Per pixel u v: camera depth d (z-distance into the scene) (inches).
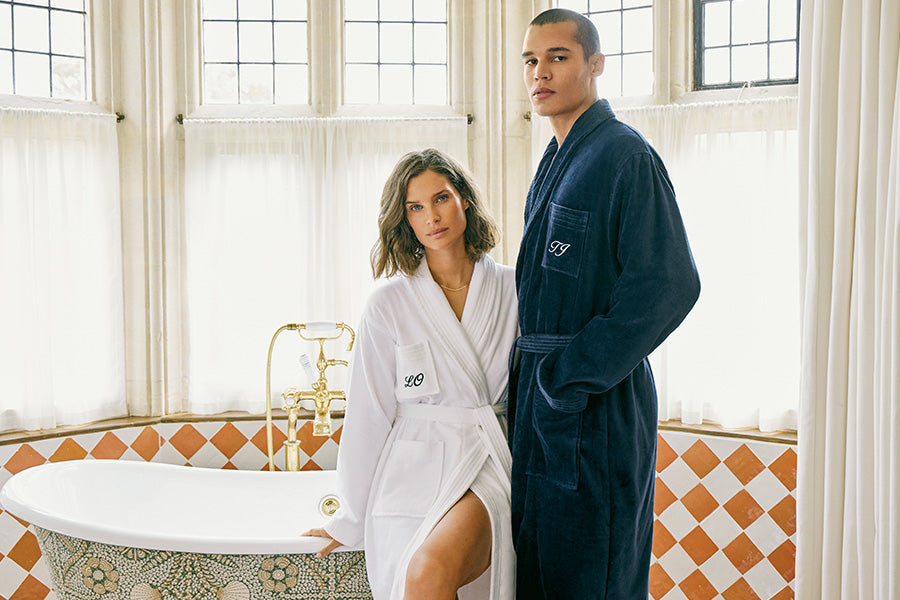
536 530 79.7
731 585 125.3
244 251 137.5
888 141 92.1
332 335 137.0
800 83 105.0
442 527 78.8
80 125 131.2
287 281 138.4
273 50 143.6
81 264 132.1
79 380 132.1
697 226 126.6
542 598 80.5
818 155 100.9
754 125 123.3
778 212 122.2
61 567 103.3
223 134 136.6
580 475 77.1
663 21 132.0
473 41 140.9
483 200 90.1
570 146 80.7
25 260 126.0
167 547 95.9
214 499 125.3
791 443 119.8
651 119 128.8
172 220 139.3
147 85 135.9
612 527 77.8
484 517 81.0
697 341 126.6
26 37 132.8
